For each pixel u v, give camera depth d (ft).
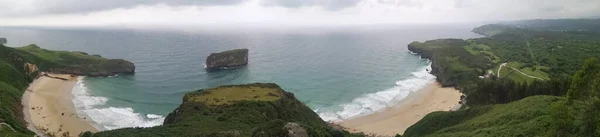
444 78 597.11
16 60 627.05
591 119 168.76
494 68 626.23
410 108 444.14
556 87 358.43
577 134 170.91
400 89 548.72
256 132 200.03
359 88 556.51
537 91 367.45
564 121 175.73
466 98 445.37
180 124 273.95
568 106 192.34
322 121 376.48
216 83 609.83
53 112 427.74
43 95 512.22
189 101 352.08
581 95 186.70
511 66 609.01
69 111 434.71
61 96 511.40
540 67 585.63
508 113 238.27
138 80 643.04
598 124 167.43
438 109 434.30
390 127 376.68
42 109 437.58
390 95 509.35
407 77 654.94
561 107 177.88
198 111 317.42
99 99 500.33
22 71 618.03
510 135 191.93
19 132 314.76
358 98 495.00
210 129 251.60
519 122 214.28
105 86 592.60
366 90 543.80
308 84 585.63
